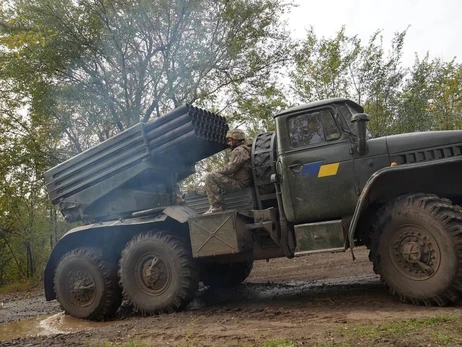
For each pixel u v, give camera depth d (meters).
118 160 6.63
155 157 6.46
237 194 6.27
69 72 15.16
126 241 6.86
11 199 15.86
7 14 13.45
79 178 6.94
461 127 15.02
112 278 6.64
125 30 14.64
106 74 15.16
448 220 4.70
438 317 4.04
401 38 14.45
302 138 5.75
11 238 20.70
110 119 15.24
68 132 15.80
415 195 5.02
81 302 6.70
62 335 5.32
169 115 6.27
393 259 5.01
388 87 14.43
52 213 20.00
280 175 5.86
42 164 15.28
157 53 15.62
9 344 5.04
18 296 12.34
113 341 4.71
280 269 9.85
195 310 6.10
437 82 15.55
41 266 20.53
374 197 5.38
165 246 6.09
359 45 14.68
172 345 4.28
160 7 14.72
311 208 5.63
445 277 4.66
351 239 5.12
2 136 15.19
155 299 6.11
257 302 6.31
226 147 7.04
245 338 4.22
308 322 4.62
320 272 8.68
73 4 14.68
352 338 3.71
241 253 6.17
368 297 5.59
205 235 5.83
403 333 3.67
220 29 15.86
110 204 6.95
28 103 15.05
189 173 7.50
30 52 14.17
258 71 16.09
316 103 5.71
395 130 13.96
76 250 6.82
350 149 5.47
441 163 4.86
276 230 5.92
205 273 7.36
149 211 6.40
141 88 15.20
